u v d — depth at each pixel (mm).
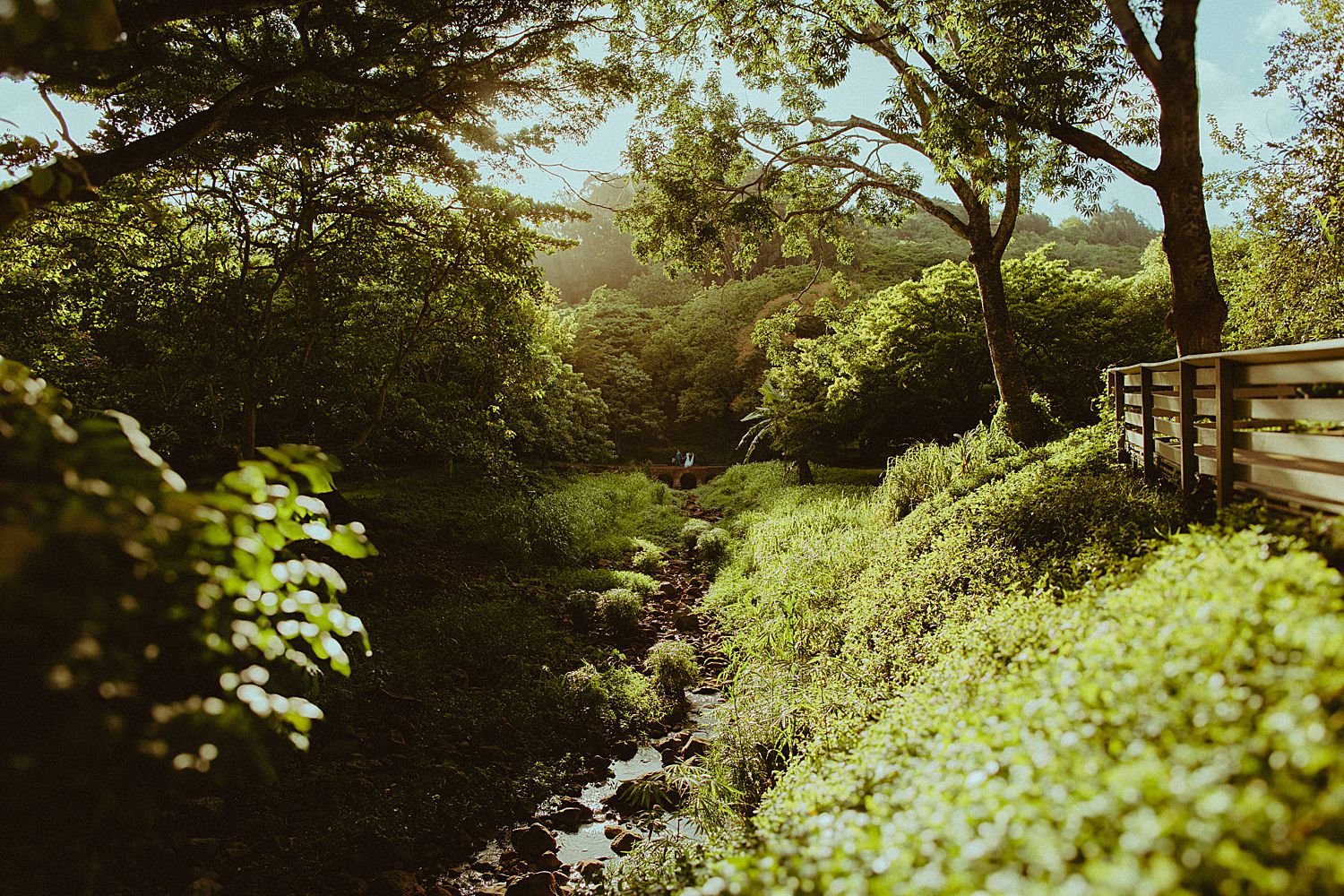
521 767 7668
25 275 11500
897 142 14266
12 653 1725
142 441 2389
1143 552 5098
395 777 7102
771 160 15547
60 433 2045
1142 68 7969
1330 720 1807
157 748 1825
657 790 6988
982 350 18359
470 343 14953
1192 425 6168
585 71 10922
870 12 12117
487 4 9234
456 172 11695
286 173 12555
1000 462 11539
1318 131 12758
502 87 10320
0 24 1699
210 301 11922
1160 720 2154
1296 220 13445
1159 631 2857
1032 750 2393
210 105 10141
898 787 3098
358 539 2580
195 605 2189
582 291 65250
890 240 48500
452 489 20812
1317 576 2740
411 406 15867
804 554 11602
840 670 6789
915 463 13516
